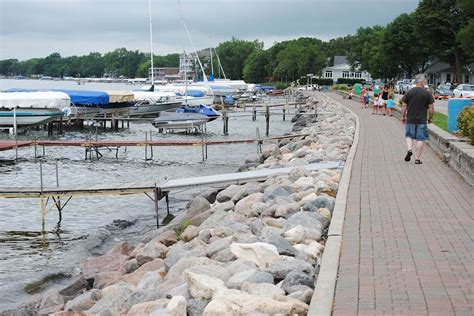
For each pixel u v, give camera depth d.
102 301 9.05
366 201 12.86
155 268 11.54
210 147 43.97
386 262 8.60
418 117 18.38
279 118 74.12
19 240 17.89
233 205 15.59
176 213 20.88
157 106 63.56
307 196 13.84
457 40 83.00
